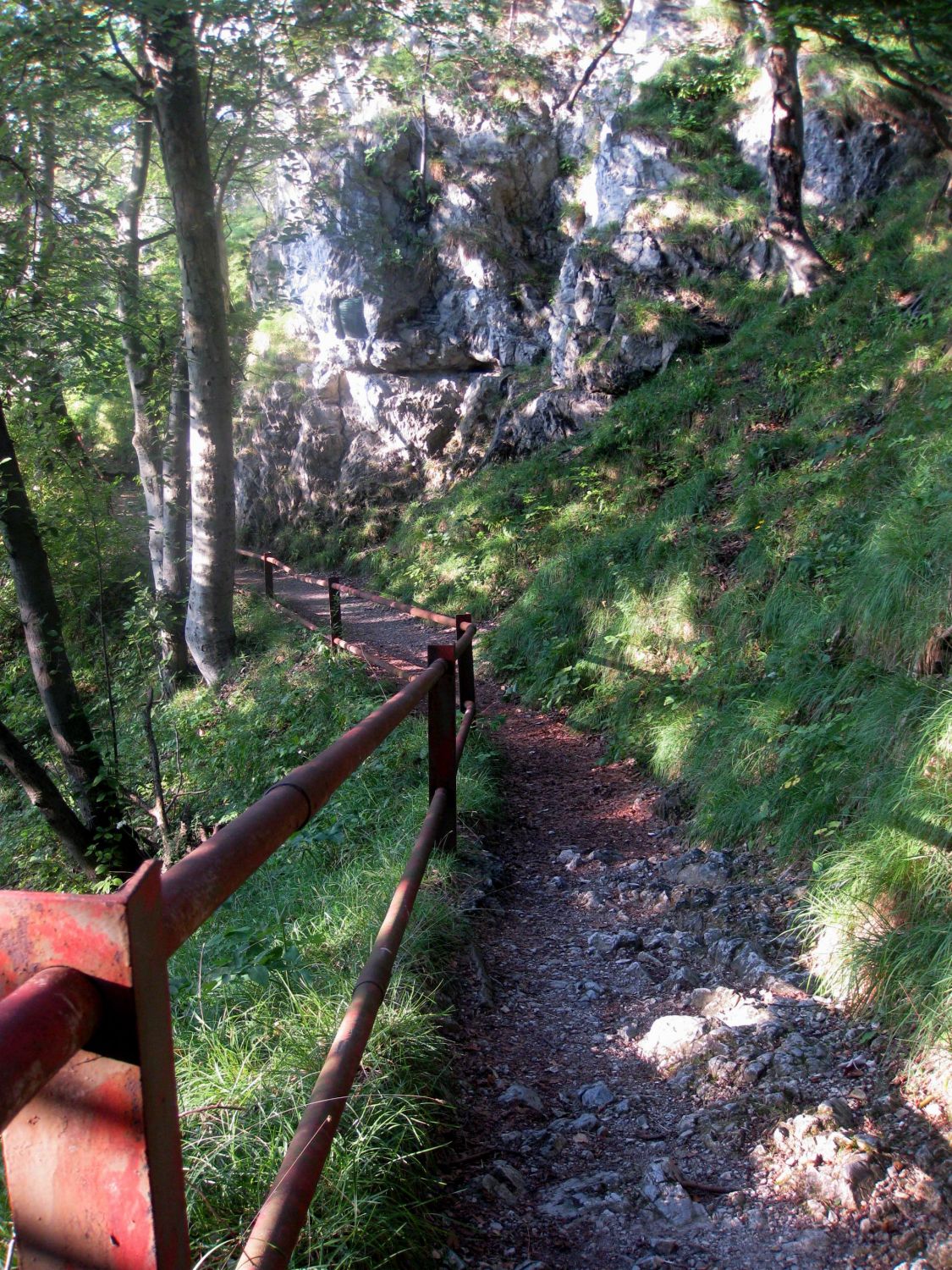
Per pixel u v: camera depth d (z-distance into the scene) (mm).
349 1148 2312
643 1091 3055
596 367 14266
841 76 13773
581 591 9344
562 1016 3588
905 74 7625
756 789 5176
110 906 946
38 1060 821
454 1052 3168
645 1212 2475
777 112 11852
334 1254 2057
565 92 18250
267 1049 2750
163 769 10297
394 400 18750
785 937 3957
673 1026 3312
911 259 10672
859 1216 2363
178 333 12773
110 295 12625
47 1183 1008
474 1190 2561
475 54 15734
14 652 15594
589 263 14844
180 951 4160
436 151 18516
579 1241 2398
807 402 9695
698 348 13445
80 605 15820
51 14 9234
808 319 11414
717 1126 2779
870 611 5301
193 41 9859
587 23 18000
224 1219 2080
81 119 11969
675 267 14266
